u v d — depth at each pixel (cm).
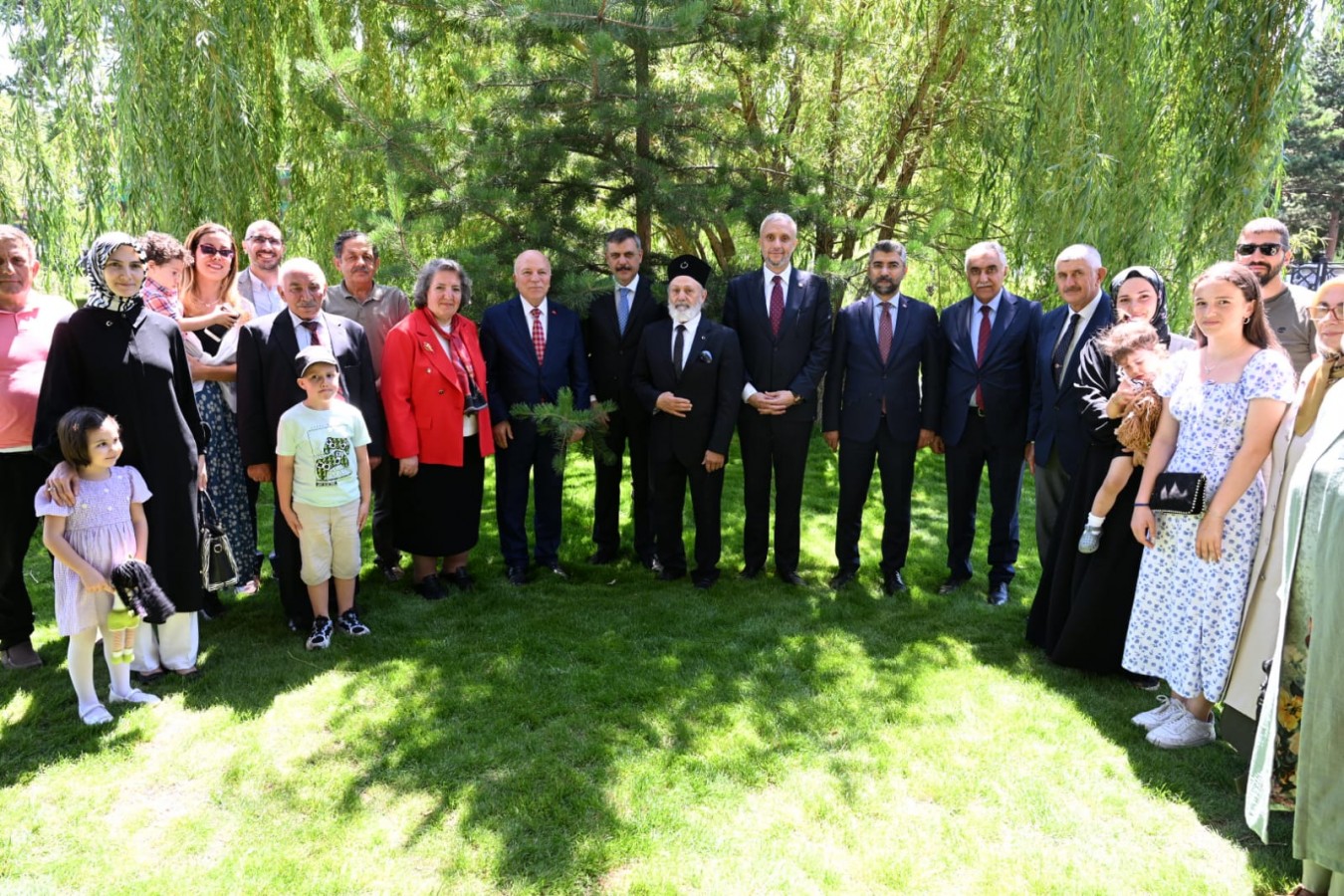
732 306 446
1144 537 305
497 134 505
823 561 505
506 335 448
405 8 591
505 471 456
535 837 247
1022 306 434
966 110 727
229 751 291
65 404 312
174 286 386
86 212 635
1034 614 386
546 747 294
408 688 336
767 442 449
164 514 328
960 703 329
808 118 761
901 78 755
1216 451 281
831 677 350
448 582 457
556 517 478
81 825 252
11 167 612
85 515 300
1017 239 609
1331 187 2750
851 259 621
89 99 604
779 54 661
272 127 659
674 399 427
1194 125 565
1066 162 570
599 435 445
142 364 323
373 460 399
